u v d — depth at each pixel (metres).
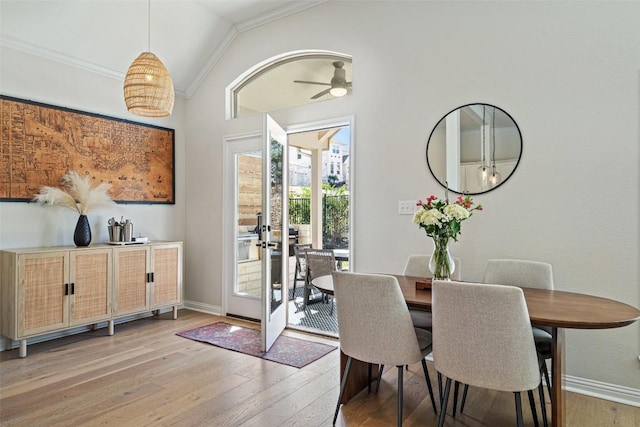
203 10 3.94
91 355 3.15
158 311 4.42
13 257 3.06
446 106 3.06
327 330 3.90
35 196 3.48
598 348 2.52
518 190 2.77
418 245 3.18
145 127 4.39
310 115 3.81
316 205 6.65
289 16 3.94
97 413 2.23
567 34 2.61
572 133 2.59
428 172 3.13
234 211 4.39
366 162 3.44
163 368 2.89
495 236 2.85
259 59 4.15
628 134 2.43
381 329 2.04
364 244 3.43
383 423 2.17
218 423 2.14
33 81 3.50
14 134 3.38
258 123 4.18
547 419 2.18
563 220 2.62
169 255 4.18
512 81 2.80
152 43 4.01
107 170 4.03
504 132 2.82
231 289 4.41
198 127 4.70
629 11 2.43
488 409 2.35
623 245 2.44
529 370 1.70
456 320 1.79
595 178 2.52
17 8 3.18
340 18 3.62
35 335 3.14
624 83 2.44
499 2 2.86
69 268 3.34
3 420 2.15
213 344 3.44
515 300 1.65
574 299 2.08
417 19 3.20
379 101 3.38
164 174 4.59
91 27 3.59
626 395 2.44
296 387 2.60
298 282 6.29
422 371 2.92
